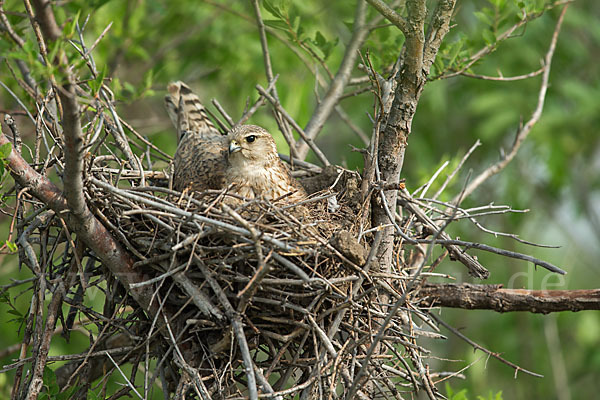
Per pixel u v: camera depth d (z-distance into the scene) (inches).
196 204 331.3
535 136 672.4
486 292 399.9
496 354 385.4
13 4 500.4
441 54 446.3
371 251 325.7
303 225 326.0
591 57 745.6
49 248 370.3
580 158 776.3
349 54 484.1
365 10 464.8
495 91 679.7
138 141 546.3
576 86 676.7
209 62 639.1
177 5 637.9
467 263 376.5
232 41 631.2
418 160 697.6
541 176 778.2
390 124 363.3
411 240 345.7
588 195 803.4
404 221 399.5
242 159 422.6
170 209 310.3
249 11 626.5
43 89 421.1
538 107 504.1
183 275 327.9
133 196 313.9
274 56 631.2
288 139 458.6
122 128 422.6
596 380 773.9
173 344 319.9
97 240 330.6
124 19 588.4
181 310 325.7
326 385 334.6
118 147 410.6
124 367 549.3
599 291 388.5
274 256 301.9
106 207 336.2
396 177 370.3
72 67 273.9
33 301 348.2
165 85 518.0
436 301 404.5
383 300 356.2
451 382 667.4
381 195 358.0
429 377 354.6
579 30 739.4
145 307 346.0
